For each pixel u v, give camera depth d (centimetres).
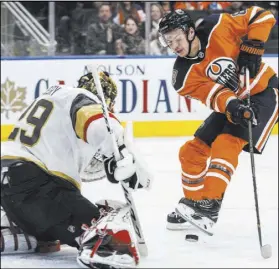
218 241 955
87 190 1328
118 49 2008
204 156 995
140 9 2003
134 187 791
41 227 815
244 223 1069
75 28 1991
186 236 948
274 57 2022
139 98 1959
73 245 827
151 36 2012
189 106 1981
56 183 820
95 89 846
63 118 814
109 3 1992
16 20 1969
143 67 1958
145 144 1859
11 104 1911
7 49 1972
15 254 850
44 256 842
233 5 2038
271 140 1931
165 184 1390
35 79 1922
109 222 786
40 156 816
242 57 946
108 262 770
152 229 1021
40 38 1980
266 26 944
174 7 2070
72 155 823
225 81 948
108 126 771
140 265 823
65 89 827
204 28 944
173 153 1742
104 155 788
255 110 950
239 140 930
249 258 869
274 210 1168
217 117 984
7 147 828
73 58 1936
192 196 998
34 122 827
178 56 963
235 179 1448
